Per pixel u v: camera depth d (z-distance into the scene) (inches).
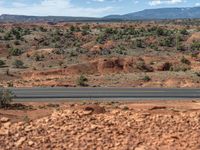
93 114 928.9
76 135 757.3
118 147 695.7
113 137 748.0
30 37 4252.0
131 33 4901.6
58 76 2228.1
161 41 4079.7
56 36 4414.4
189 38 4384.8
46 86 1760.6
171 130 797.2
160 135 764.6
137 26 6624.0
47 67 2679.6
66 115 894.4
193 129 808.3
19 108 1162.6
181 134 769.6
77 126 808.3
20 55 3216.0
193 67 2704.2
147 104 1246.3
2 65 2760.8
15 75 2274.9
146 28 5802.2
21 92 1513.3
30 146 701.3
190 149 687.1
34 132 772.6
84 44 4069.9
